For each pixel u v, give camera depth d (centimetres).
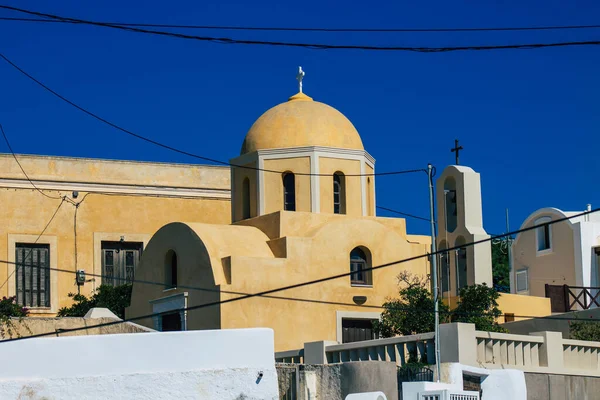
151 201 5303
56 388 2575
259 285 3844
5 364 2553
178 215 5338
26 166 5119
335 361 3331
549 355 3159
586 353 3288
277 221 4041
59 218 5134
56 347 2595
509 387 2825
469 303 3672
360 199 4272
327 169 4219
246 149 4344
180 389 2664
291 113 4316
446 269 4253
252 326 3800
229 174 5481
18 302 5009
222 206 5434
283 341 3841
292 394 2886
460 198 4222
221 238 3962
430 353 3075
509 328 3800
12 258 5019
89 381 2605
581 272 4672
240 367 2725
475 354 3014
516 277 5075
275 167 4225
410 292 3672
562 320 3678
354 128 4391
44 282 5081
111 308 4600
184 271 3991
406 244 4153
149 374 2648
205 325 3831
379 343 3194
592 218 4919
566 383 3139
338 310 3959
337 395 2859
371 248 4075
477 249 4106
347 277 4006
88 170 5228
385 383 2789
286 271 3903
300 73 4512
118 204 5244
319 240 3988
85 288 5112
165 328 4069
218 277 3812
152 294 4175
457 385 2784
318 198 4175
